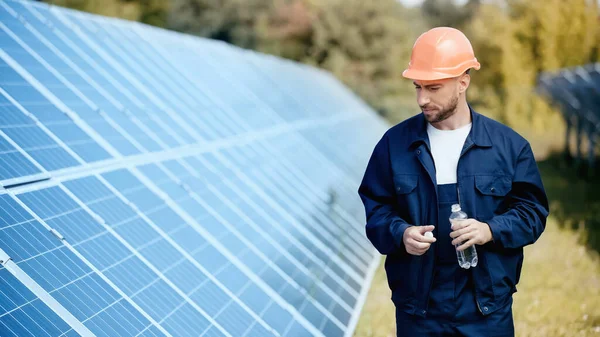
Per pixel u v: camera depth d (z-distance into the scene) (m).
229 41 40.91
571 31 30.75
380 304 8.75
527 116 29.73
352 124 19.84
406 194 4.07
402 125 4.23
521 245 3.94
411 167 4.09
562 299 8.73
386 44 41.47
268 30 41.06
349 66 41.41
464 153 4.00
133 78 9.37
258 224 7.89
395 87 41.62
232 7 40.59
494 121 4.13
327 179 12.25
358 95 41.00
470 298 4.03
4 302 3.95
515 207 4.05
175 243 6.01
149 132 8.01
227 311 5.60
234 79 13.94
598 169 20.72
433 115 3.95
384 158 4.21
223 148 9.43
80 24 9.72
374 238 4.12
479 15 33.41
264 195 8.90
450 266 4.03
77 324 4.20
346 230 10.40
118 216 5.70
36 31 8.25
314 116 16.41
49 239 4.74
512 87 30.56
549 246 11.42
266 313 6.06
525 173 4.04
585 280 9.57
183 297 5.31
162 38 12.42
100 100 7.80
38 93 6.81
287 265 7.43
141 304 4.86
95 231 5.25
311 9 41.12
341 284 8.13
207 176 8.01
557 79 21.09
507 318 4.07
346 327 7.05
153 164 7.20
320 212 10.16
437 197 4.00
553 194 17.08
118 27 11.12
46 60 7.73
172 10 39.59
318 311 6.93
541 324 7.84
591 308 8.38
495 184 4.00
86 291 4.54
